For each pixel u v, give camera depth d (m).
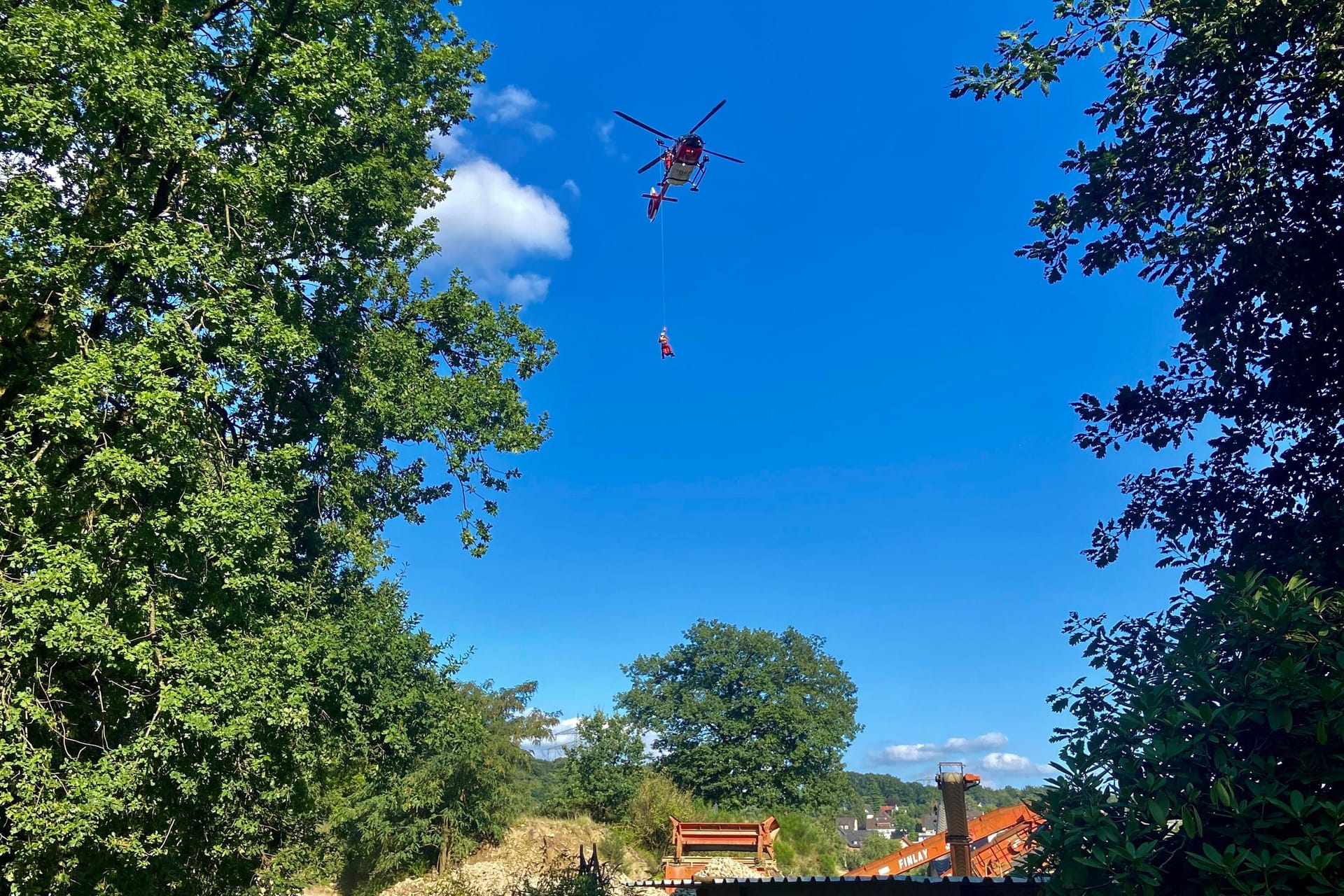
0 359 10.45
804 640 59.28
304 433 15.07
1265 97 7.04
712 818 41.78
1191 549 7.84
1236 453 7.71
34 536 8.97
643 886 18.16
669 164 21.80
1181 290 7.74
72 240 9.24
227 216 11.34
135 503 10.13
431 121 17.67
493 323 17.55
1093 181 7.46
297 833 17.38
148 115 9.37
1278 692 4.46
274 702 10.96
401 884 29.36
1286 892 4.06
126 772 9.24
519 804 34.19
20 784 8.37
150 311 11.23
